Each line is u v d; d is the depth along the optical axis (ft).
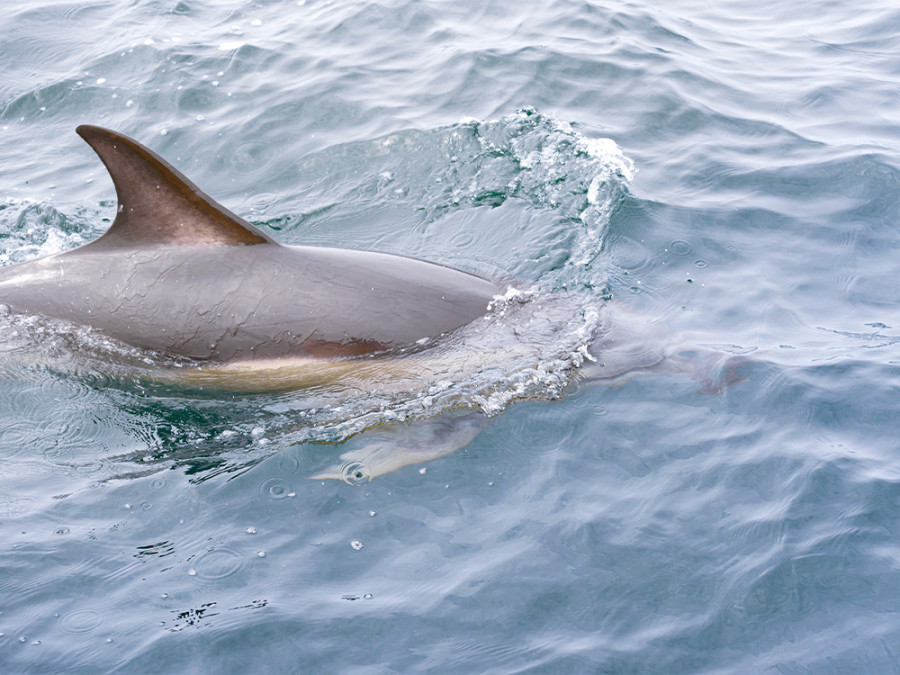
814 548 14.94
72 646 13.53
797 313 22.00
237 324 18.81
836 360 19.92
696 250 24.77
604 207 26.63
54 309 19.39
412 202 27.99
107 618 14.06
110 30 40.52
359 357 18.79
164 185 18.90
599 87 34.73
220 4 43.27
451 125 31.60
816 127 32.27
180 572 14.96
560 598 14.28
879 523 15.39
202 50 38.19
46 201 29.22
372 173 29.63
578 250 24.57
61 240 27.07
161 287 19.06
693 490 16.42
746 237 25.39
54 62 38.01
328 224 27.20
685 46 39.24
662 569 14.75
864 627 13.48
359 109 33.40
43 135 33.76
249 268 19.15
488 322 19.89
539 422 18.24
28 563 15.10
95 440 18.34
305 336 18.75
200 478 17.19
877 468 16.70
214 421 18.79
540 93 34.14
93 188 30.40
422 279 20.35
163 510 16.39
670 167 29.40
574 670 13.05
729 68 37.55
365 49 38.27
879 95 34.96
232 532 15.81
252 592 14.52
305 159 30.71
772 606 13.97
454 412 18.45
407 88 34.88
